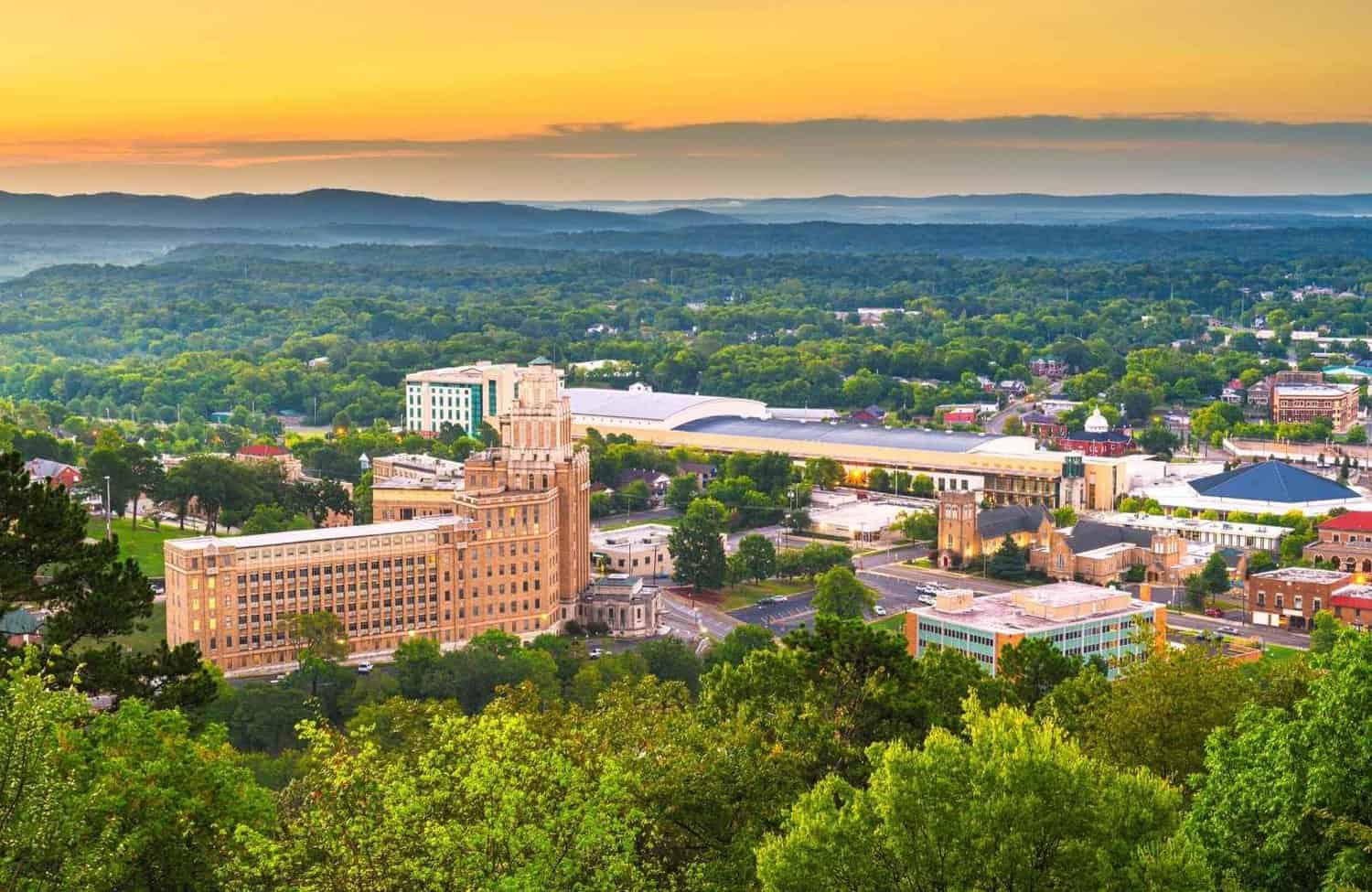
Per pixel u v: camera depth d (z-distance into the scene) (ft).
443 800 420.36
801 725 583.99
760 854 447.01
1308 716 491.31
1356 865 424.87
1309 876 458.91
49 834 397.39
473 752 438.81
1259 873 465.06
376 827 417.69
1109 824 420.36
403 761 464.24
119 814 451.53
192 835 468.75
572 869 406.21
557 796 431.02
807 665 651.25
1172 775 557.74
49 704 399.03
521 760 436.35
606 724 568.41
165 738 495.41
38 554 547.08
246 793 497.46
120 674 545.44
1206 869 408.05
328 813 430.61
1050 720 477.77
